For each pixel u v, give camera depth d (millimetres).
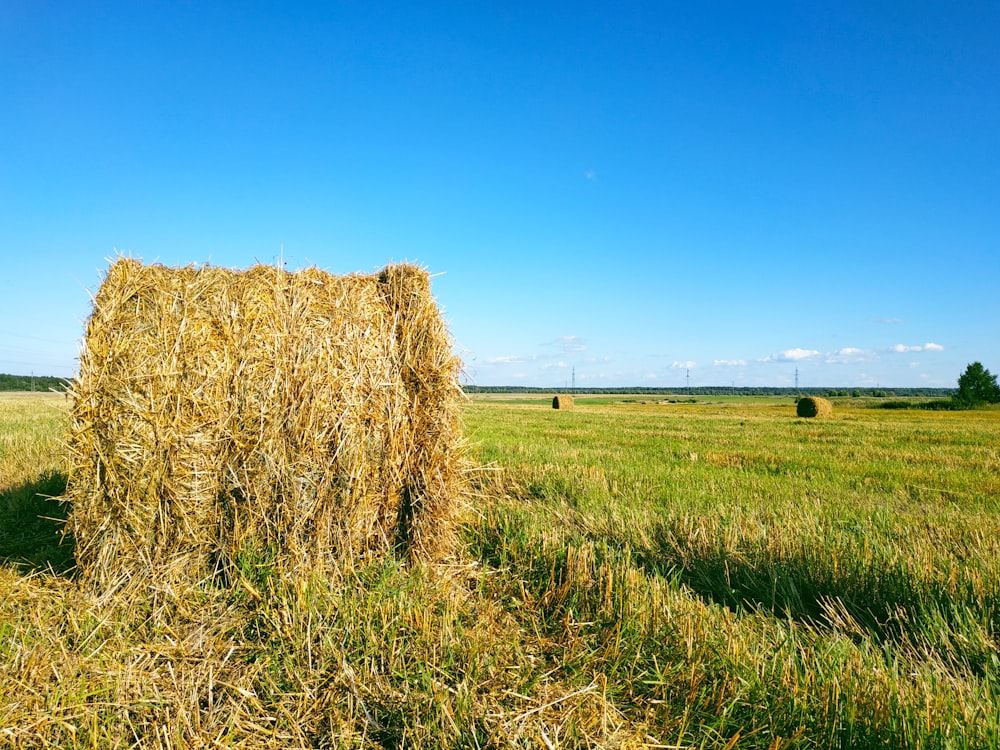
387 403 4512
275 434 4152
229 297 4191
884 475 8711
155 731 2713
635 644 3330
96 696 2947
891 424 23000
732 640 3201
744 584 4266
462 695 2799
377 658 3258
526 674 3121
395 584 4074
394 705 2891
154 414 4035
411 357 4656
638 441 13500
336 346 4316
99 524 4105
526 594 4121
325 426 4234
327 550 4266
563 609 3928
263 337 4172
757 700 2803
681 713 2816
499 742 2564
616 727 2682
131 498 4051
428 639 3328
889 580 4012
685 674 3051
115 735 2684
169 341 4062
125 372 4043
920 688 2775
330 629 3422
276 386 4160
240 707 2850
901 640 3500
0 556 4742
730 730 2709
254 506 4148
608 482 7641
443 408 4715
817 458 10477
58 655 3268
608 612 3711
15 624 3566
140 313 4094
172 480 4059
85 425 4066
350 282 4543
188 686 3064
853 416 34312
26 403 26406
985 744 2404
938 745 2404
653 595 3736
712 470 8945
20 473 7656
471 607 3934
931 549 4613
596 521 5633
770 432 17250
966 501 6883
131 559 4109
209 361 4094
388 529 4621
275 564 4113
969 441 14750
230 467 4121
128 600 3916
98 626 3553
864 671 2922
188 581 4082
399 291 4676
